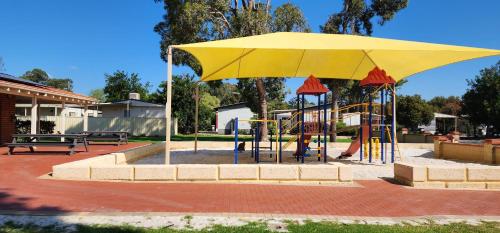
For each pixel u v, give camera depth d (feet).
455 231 14.85
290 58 44.34
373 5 81.30
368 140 46.03
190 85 125.59
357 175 31.60
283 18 75.66
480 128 142.31
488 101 104.78
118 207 18.31
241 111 150.20
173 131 110.01
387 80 40.68
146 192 22.31
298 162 41.34
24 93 48.19
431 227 15.46
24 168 32.27
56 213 16.87
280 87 95.20
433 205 19.94
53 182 25.32
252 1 79.87
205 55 37.76
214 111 166.91
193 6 69.05
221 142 66.49
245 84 92.84
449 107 199.82
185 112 125.80
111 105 112.27
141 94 167.63
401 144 68.33
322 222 16.02
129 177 26.37
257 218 16.56
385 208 19.13
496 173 25.57
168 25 77.71
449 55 37.88
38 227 14.62
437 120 157.58
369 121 41.91
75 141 45.06
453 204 20.24
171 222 15.69
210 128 156.76
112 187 23.82
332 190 24.03
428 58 39.78
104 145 64.03
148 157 46.24
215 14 75.77
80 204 18.83
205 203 19.56
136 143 70.08
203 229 14.65
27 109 110.93
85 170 26.68
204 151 57.16
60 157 41.45
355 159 45.73
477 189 25.12
